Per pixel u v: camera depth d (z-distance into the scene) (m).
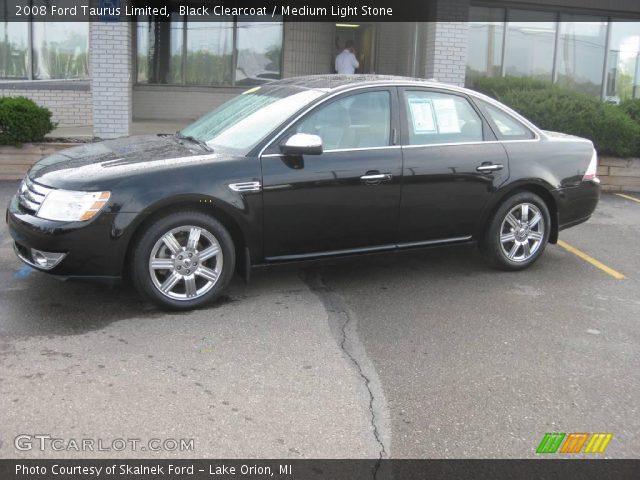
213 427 3.50
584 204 6.41
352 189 5.33
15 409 3.59
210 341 4.54
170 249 4.89
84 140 10.49
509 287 5.86
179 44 15.16
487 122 5.98
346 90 5.45
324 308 5.23
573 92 11.06
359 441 3.44
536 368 4.31
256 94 6.05
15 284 5.46
